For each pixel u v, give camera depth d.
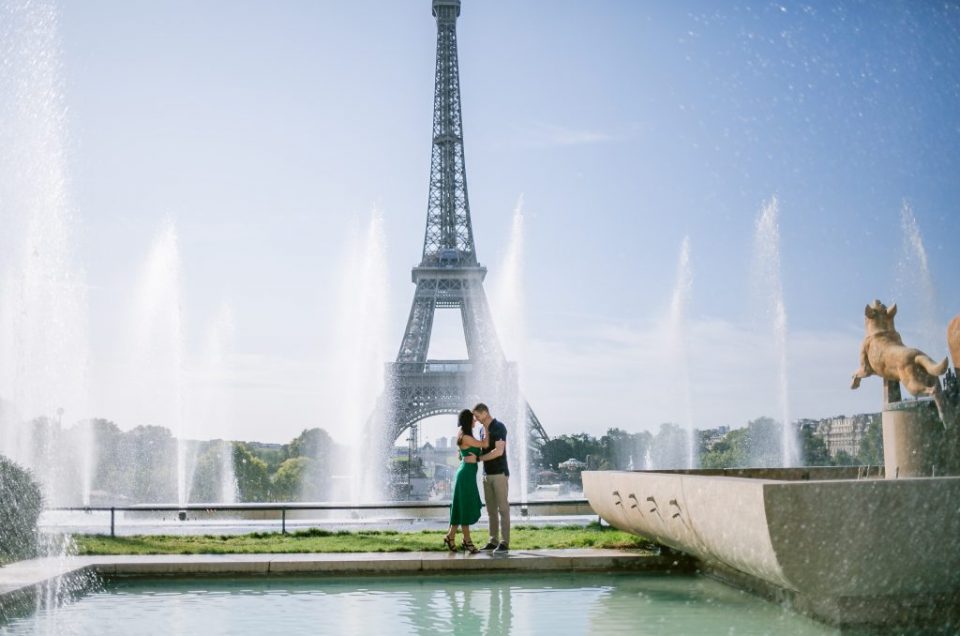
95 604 16.41
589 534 25.05
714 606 15.90
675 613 15.27
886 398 19.19
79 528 29.25
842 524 12.70
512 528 27.91
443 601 16.61
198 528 29.92
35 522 22.81
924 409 17.69
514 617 15.05
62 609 15.88
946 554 12.88
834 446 93.62
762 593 16.72
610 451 146.00
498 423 21.52
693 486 15.47
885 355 18.69
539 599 16.80
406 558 19.67
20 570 17.80
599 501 23.19
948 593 13.27
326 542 23.58
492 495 21.34
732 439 135.50
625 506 20.44
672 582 18.80
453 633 13.81
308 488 164.00
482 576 19.45
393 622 14.67
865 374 19.50
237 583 18.64
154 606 16.17
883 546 12.76
